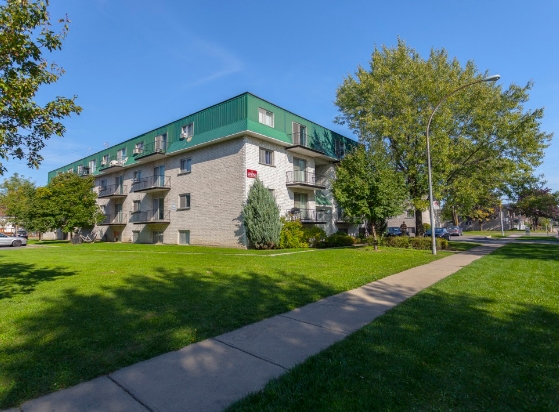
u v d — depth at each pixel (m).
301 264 11.17
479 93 18.19
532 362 3.45
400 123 18.72
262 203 18.66
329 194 27.41
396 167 21.05
